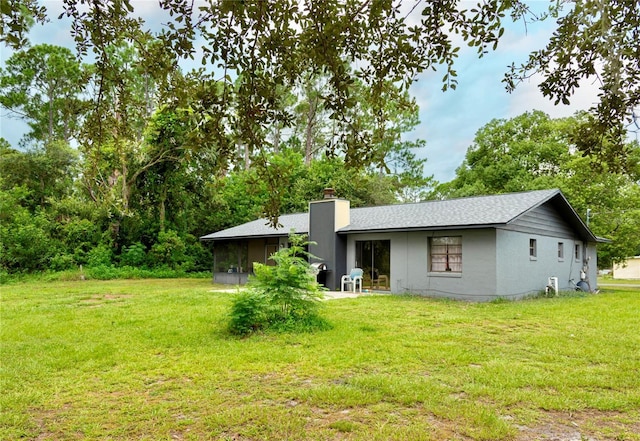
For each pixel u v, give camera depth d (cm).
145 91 2098
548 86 346
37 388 466
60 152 2623
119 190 2342
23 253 2203
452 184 3425
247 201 2891
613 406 397
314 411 395
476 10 297
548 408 395
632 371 508
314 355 588
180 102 302
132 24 306
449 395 426
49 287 1758
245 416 380
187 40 279
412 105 363
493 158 3097
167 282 2130
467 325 825
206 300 1236
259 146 300
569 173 2559
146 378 500
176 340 689
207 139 295
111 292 1524
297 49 296
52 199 2462
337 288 1625
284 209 2869
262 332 739
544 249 1524
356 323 834
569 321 872
